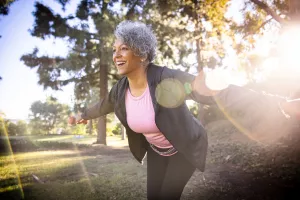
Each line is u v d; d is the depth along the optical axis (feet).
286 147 18.12
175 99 5.08
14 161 21.70
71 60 39.91
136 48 5.27
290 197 10.36
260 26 25.77
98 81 50.31
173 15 33.83
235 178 13.69
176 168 5.78
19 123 89.61
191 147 5.26
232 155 19.67
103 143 46.60
